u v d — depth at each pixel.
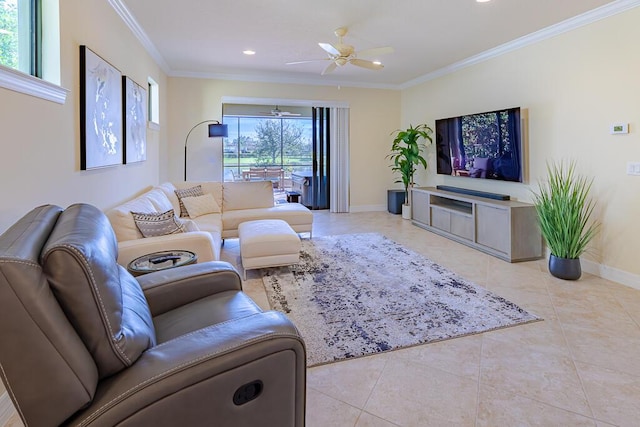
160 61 5.39
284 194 10.05
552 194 3.56
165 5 3.44
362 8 3.51
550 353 2.17
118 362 1.00
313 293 3.11
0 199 1.70
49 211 1.48
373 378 1.94
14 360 0.84
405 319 2.62
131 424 0.94
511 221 4.00
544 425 1.60
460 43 4.54
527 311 2.75
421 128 6.78
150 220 2.84
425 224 5.77
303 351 1.23
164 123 5.92
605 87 3.45
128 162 3.64
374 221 6.48
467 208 5.12
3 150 1.71
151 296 1.73
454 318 2.63
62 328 0.88
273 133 10.40
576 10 3.49
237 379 1.09
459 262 4.02
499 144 4.60
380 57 5.21
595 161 3.57
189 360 1.04
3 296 0.82
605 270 3.52
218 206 4.93
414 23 3.88
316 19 3.78
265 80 6.65
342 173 7.39
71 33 2.41
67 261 0.91
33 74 2.14
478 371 2.00
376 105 7.42
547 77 4.07
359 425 1.60
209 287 1.88
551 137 4.05
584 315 2.68
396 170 7.38
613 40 3.37
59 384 0.87
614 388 1.84
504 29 4.05
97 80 2.79
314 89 6.99
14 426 1.62
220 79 6.42
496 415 1.66
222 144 6.50
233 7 3.49
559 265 3.46
